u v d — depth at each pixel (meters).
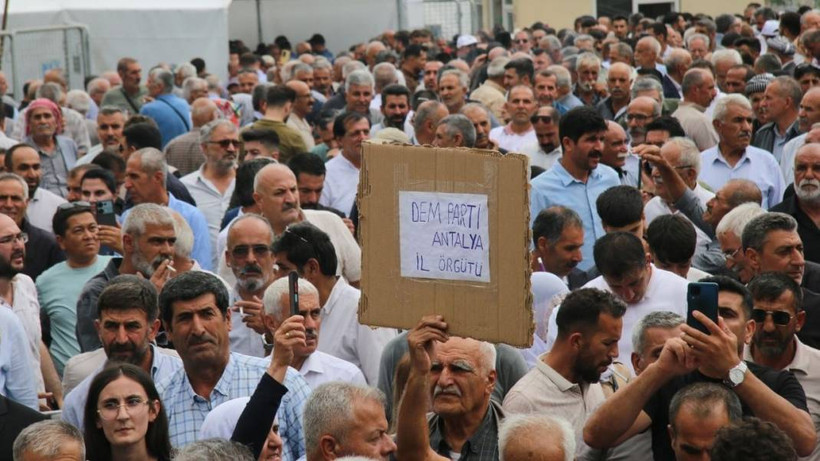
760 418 12.85
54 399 19.78
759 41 49.97
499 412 14.25
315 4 69.94
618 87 35.38
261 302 17.67
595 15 81.19
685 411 12.41
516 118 32.16
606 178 23.39
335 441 12.61
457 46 65.12
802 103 28.58
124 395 13.68
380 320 11.53
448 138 25.12
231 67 59.34
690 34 54.94
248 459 11.77
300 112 37.03
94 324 17.36
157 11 55.78
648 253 18.05
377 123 36.38
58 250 23.48
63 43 50.78
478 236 11.12
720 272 20.78
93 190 24.66
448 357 13.77
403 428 12.30
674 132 26.67
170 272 18.61
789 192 23.53
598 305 14.31
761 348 15.31
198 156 31.55
